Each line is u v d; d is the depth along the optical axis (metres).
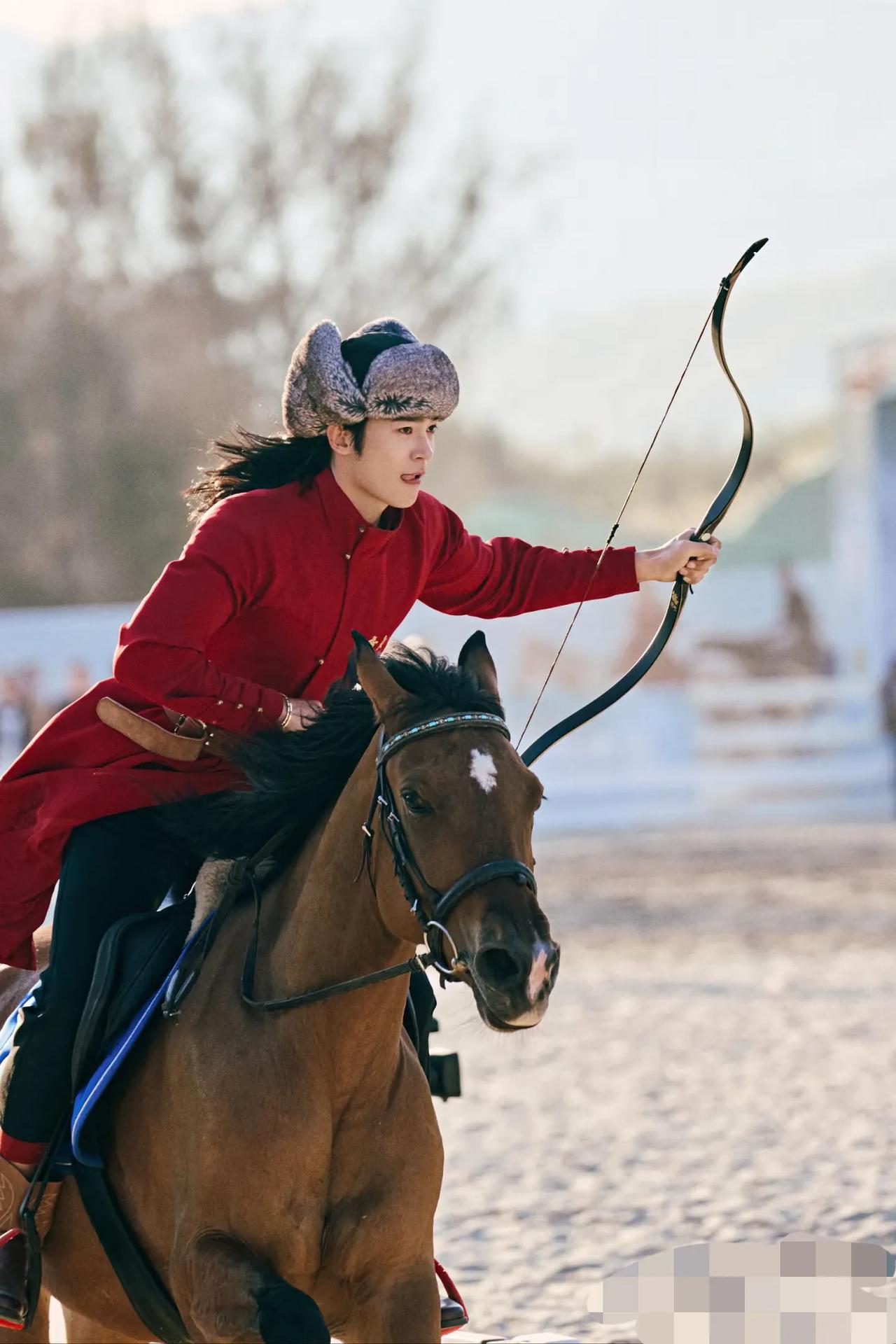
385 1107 9.28
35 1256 10.05
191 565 9.80
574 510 105.25
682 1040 25.55
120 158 80.62
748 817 56.06
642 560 11.14
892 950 32.00
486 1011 7.99
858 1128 19.73
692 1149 19.39
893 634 64.94
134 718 10.21
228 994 9.45
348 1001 9.07
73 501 79.06
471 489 120.12
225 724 9.80
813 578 58.19
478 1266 15.58
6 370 78.94
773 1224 16.22
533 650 54.00
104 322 79.94
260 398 83.00
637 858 46.91
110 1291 10.28
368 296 84.62
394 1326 9.07
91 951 10.12
